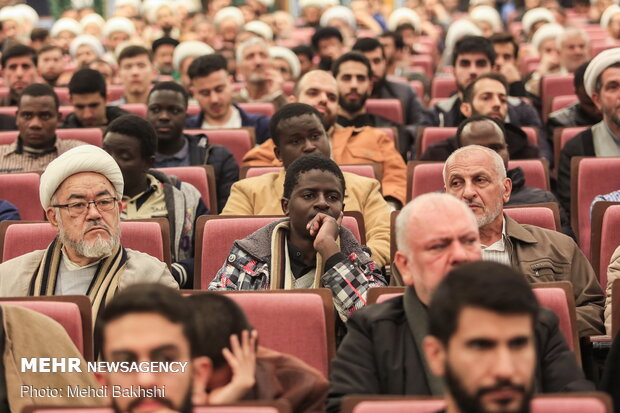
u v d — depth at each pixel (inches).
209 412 139.3
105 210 219.9
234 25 839.7
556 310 191.5
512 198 289.9
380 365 169.6
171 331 133.5
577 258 236.7
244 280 225.5
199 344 150.3
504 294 124.6
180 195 289.0
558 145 368.8
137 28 916.6
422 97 582.9
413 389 167.5
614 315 203.2
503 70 519.8
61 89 553.3
